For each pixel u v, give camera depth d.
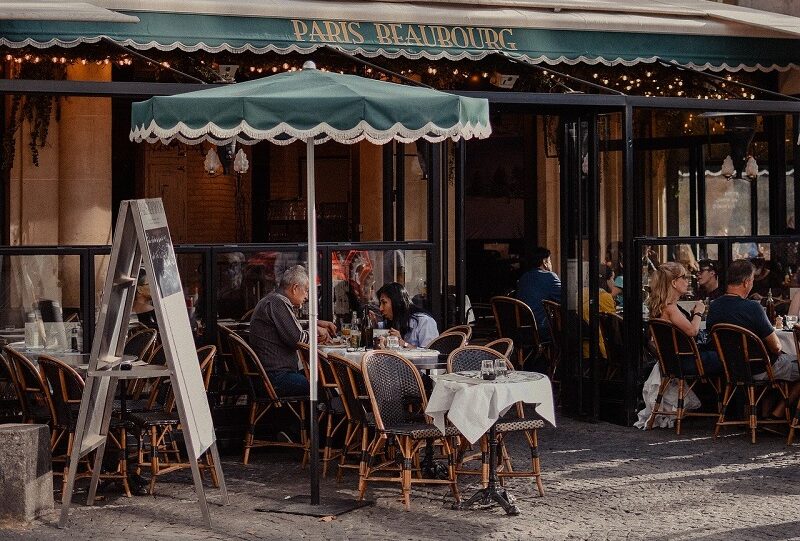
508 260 18.17
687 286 12.34
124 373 8.19
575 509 8.48
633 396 11.95
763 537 7.72
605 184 12.18
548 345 14.30
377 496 8.92
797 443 10.94
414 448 8.98
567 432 11.56
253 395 10.23
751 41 13.32
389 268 11.18
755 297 12.78
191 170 18.50
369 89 8.34
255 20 11.91
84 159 14.49
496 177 18.16
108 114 14.61
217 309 10.70
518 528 7.98
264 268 10.83
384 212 14.45
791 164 14.71
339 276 11.01
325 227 19.61
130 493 9.03
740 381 11.06
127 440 10.16
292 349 10.51
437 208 11.34
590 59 12.80
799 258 12.90
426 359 9.83
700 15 13.33
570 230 12.48
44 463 8.39
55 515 8.44
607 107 12.02
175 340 8.33
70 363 9.77
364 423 8.84
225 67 13.52
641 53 12.95
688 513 8.35
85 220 14.52
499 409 8.15
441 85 14.16
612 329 12.09
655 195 15.52
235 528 8.07
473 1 12.60
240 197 19.20
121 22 11.34
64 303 10.36
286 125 8.02
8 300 10.27
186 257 10.63
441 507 8.57
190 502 8.81
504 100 11.66
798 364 10.84
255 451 10.76
